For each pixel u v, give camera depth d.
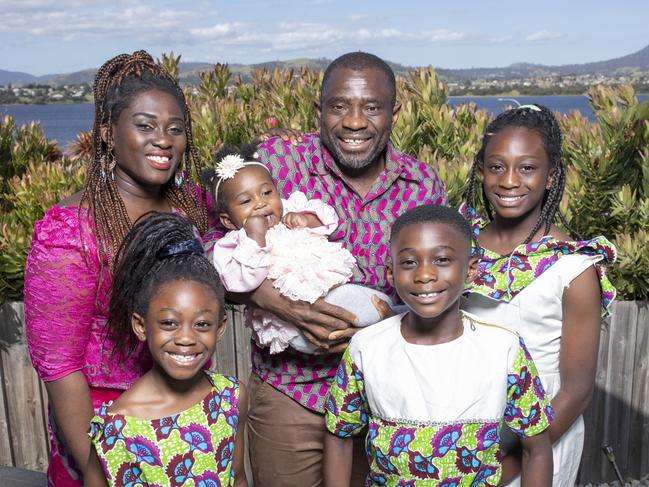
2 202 5.61
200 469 2.26
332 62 2.86
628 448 4.94
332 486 2.63
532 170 2.55
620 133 4.79
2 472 3.59
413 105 5.14
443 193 3.07
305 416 2.90
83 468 2.29
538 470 2.41
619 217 4.84
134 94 2.26
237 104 5.53
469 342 2.33
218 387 2.36
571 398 2.48
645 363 4.82
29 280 2.19
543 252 2.48
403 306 2.88
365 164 2.84
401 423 2.30
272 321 2.73
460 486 2.29
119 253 2.24
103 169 2.29
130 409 2.22
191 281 2.22
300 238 2.70
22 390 4.95
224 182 2.83
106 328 2.28
